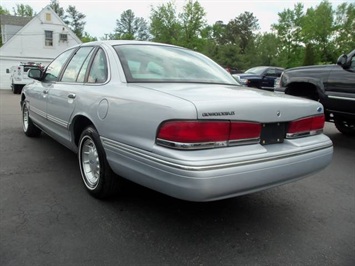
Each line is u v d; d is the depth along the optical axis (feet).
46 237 8.34
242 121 7.76
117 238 8.44
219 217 9.86
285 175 8.48
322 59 145.28
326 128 26.35
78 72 12.35
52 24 103.45
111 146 9.15
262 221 9.75
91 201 10.52
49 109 13.88
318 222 9.84
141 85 9.39
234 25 245.86
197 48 150.10
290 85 22.02
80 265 7.32
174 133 7.22
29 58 102.06
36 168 13.53
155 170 7.61
